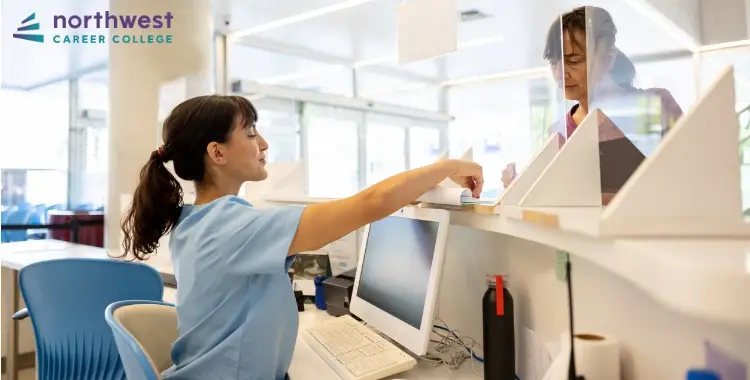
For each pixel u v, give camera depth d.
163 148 1.12
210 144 1.08
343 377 1.02
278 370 1.04
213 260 0.97
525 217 0.67
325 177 5.85
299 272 1.84
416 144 6.88
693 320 0.56
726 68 0.48
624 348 0.69
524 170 0.86
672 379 0.60
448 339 1.22
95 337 1.52
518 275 1.00
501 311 0.90
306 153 5.68
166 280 1.97
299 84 6.29
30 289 1.52
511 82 5.73
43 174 5.08
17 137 4.93
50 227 3.60
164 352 1.20
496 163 1.39
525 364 0.97
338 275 1.69
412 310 1.07
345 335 1.23
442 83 6.38
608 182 0.69
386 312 1.19
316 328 1.34
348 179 6.10
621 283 0.69
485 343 0.91
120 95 2.84
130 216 1.17
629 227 0.45
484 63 5.45
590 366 0.65
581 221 0.50
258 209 1.01
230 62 4.61
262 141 1.18
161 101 2.88
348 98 6.03
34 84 5.46
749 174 0.47
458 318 1.26
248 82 4.85
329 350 1.16
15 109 5.00
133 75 2.83
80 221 3.74
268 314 0.98
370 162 6.38
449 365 1.07
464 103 6.41
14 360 2.61
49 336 1.54
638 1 3.21
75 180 5.24
